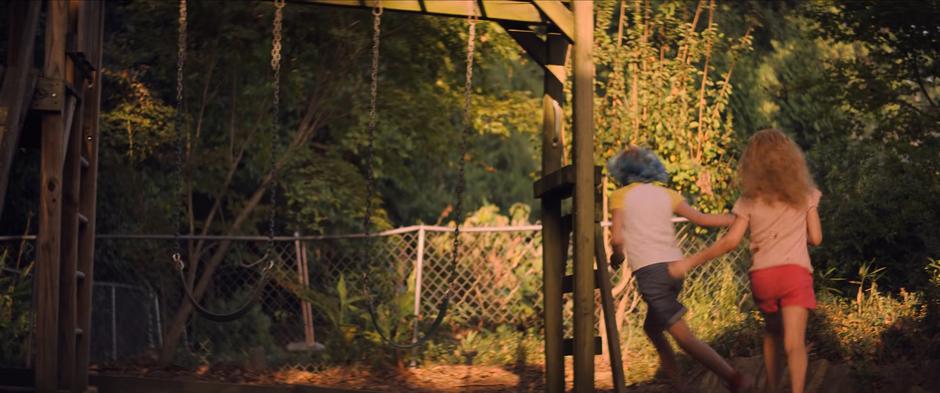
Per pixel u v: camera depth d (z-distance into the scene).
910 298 7.38
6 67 5.76
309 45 11.02
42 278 5.90
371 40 10.84
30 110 5.94
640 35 9.98
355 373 8.75
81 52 6.25
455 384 8.16
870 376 6.13
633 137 9.70
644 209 5.55
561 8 5.64
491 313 10.48
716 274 9.43
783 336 5.32
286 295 11.95
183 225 11.85
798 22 14.45
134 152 11.18
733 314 8.64
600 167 5.78
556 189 5.97
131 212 11.10
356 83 11.44
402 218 16.27
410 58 11.18
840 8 9.64
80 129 6.57
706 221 5.50
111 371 8.95
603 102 9.88
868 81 9.62
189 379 8.62
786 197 5.09
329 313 9.43
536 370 8.70
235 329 10.60
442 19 10.97
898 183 8.66
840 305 7.69
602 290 5.66
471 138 14.95
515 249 10.52
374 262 10.48
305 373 8.89
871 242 8.59
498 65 16.06
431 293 10.26
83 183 6.91
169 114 11.23
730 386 5.45
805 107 13.52
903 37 9.30
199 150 11.50
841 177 9.41
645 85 9.79
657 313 5.48
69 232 6.49
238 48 10.86
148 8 10.60
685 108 9.78
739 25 13.31
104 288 10.24
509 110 12.23
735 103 13.16
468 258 10.54
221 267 11.58
